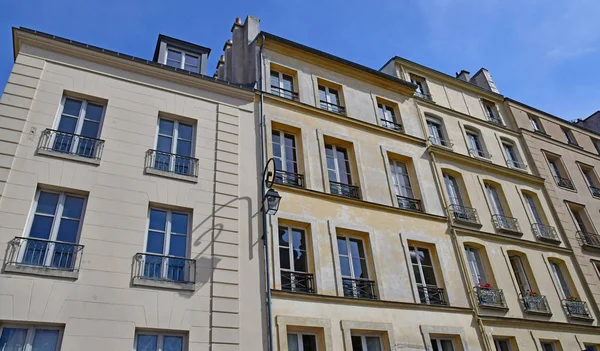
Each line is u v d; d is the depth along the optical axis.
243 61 17.67
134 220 11.19
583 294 18.84
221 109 14.31
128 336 9.75
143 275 10.62
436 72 22.55
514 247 18.16
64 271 9.83
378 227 14.99
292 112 15.91
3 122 11.05
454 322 14.40
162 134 13.14
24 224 10.08
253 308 11.38
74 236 10.57
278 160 14.82
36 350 9.06
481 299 15.55
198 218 11.98
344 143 16.59
